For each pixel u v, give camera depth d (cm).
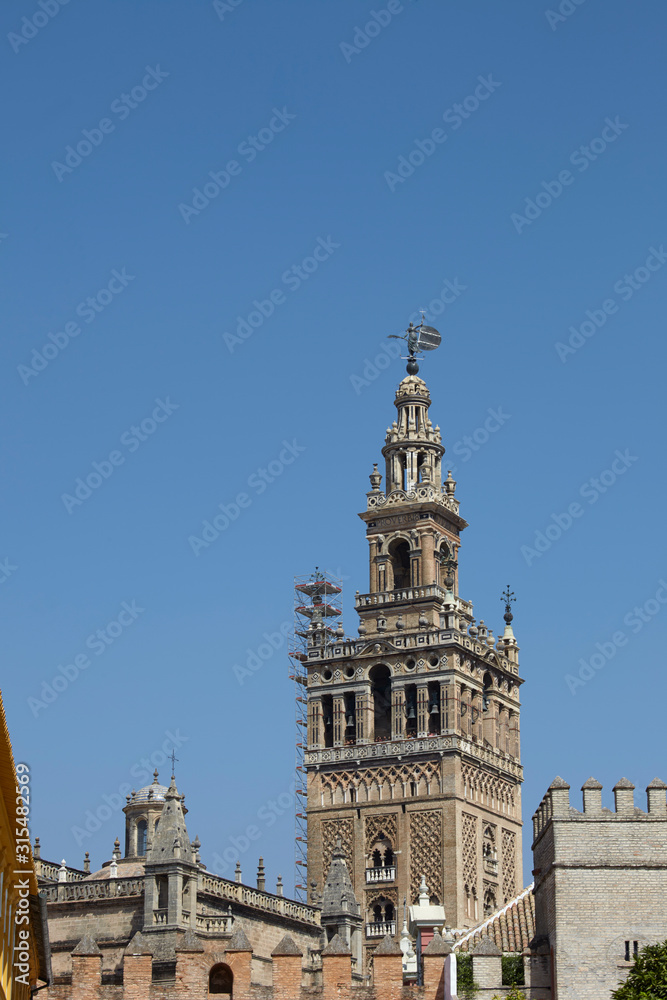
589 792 8706
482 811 16238
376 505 17000
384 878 15850
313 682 16650
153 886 11725
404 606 16650
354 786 16188
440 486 17275
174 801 11962
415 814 15862
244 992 9831
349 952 9775
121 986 10219
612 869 8575
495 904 16150
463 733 16162
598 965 8456
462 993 8881
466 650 16325
